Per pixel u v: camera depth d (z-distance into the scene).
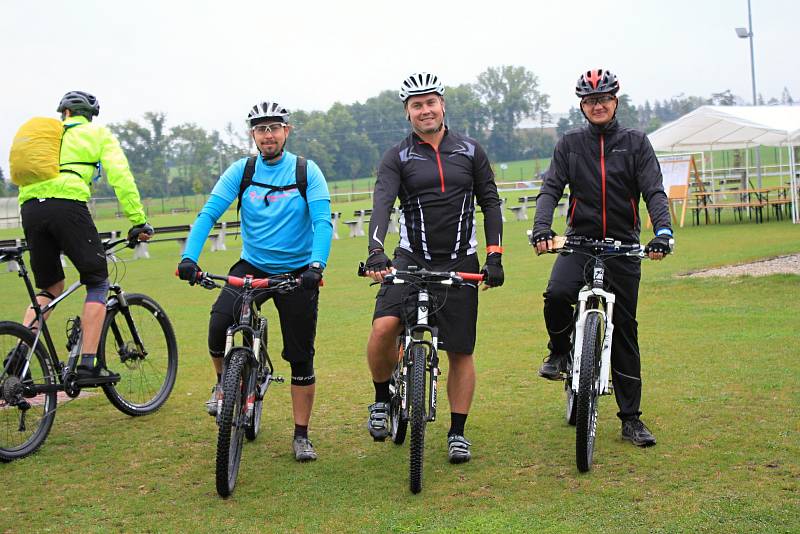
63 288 6.14
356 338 9.14
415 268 4.83
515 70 116.19
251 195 5.32
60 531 4.23
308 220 5.34
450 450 5.04
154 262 20.84
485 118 116.50
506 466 4.91
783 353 7.21
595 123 5.11
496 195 5.19
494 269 4.95
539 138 117.56
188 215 59.75
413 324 4.93
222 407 4.55
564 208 29.28
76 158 5.81
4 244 20.11
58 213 5.71
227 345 4.76
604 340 4.88
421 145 5.10
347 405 6.41
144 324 6.53
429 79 5.02
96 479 4.99
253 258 5.37
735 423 5.39
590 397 4.70
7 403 5.30
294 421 5.74
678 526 3.92
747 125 19.64
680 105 148.38
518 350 8.08
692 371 6.78
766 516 3.97
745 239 17.05
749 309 9.44
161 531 4.20
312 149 104.88
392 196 5.04
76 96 5.96
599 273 5.00
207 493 4.72
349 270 16.23
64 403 6.63
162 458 5.36
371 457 5.22
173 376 6.69
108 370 6.03
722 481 4.45
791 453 4.80
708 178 28.11
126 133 102.19
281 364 8.16
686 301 10.22
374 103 111.00
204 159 103.25
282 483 4.82
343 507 4.42
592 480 4.59
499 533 3.96
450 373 5.22
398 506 4.39
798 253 13.55
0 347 5.35
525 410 6.04
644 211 27.16
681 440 5.14
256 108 5.24
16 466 5.25
